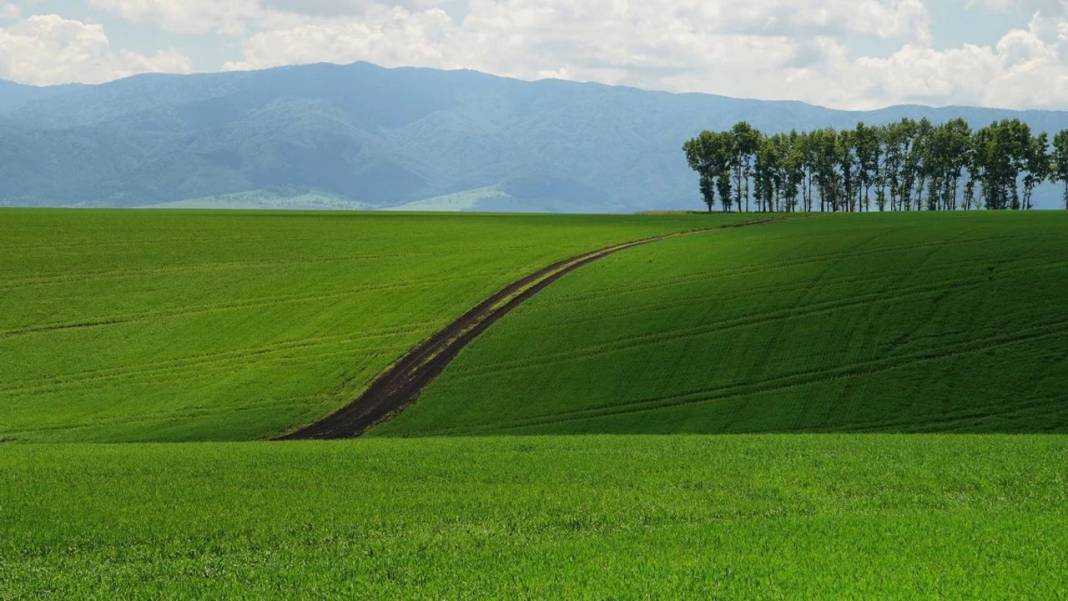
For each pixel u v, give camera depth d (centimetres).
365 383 5050
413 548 1819
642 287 6344
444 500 2225
